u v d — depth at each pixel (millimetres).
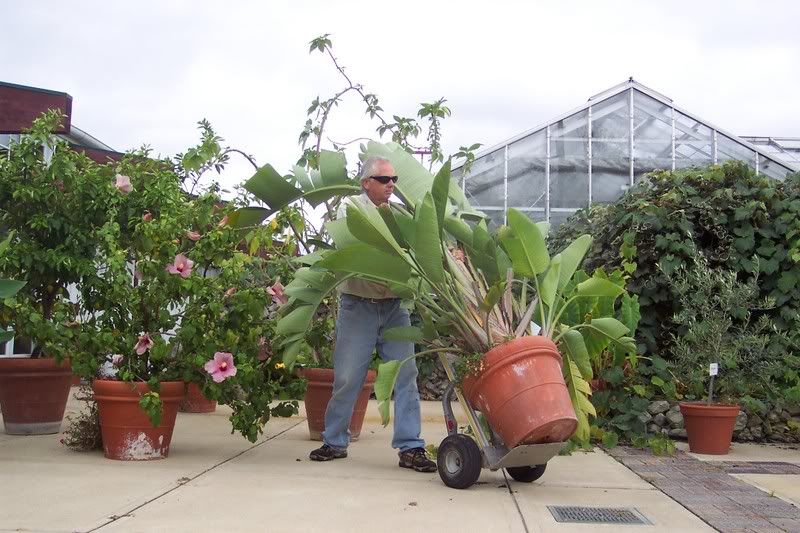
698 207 6883
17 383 5562
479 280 4184
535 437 3766
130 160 5750
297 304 4906
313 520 3252
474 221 4816
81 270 5242
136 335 4699
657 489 4215
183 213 5059
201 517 3244
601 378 6172
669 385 6414
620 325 4406
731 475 4734
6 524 3055
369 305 4746
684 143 14562
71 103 6781
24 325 4734
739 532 3271
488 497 3822
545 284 4117
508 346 3842
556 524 3309
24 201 5379
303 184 5203
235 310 4816
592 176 14625
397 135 7414
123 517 3207
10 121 6586
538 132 14758
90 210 5344
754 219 6871
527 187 14680
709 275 6168
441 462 4074
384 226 3875
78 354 4613
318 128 7117
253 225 5297
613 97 14719
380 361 5906
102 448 4914
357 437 5953
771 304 6324
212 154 6047
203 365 4598
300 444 5547
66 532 2965
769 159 14250
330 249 4688
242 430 4898
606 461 5211
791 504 3865
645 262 6902
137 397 4496
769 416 6406
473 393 3965
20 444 5145
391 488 3967
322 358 6121
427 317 4129
